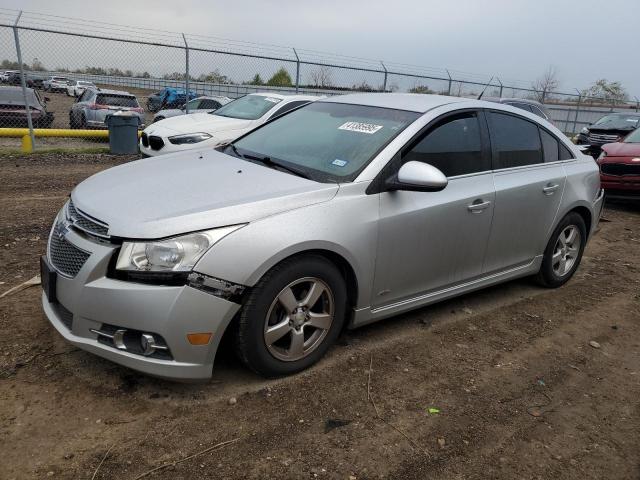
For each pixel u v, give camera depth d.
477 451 2.71
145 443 2.54
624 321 4.47
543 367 3.61
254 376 3.14
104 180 3.42
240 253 2.72
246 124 9.07
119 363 2.71
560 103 24.83
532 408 3.12
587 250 6.58
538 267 4.69
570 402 3.22
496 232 4.06
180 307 2.62
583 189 4.80
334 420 2.83
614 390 3.40
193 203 2.89
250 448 2.57
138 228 2.67
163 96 19.94
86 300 2.69
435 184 3.17
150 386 2.97
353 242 3.15
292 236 2.87
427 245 3.59
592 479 2.60
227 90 16.14
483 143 4.00
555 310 4.56
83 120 15.59
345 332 3.80
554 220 4.59
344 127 3.83
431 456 2.64
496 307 4.51
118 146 11.92
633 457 2.78
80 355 3.20
